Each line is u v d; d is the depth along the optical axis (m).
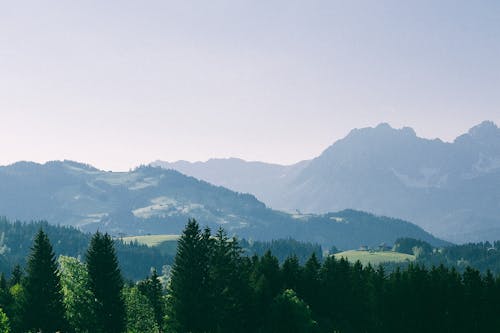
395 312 122.12
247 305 104.00
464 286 121.00
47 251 86.81
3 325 79.06
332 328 124.94
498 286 118.38
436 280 122.00
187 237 94.81
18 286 112.50
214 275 99.31
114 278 91.31
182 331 92.50
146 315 106.25
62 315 86.06
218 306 97.00
